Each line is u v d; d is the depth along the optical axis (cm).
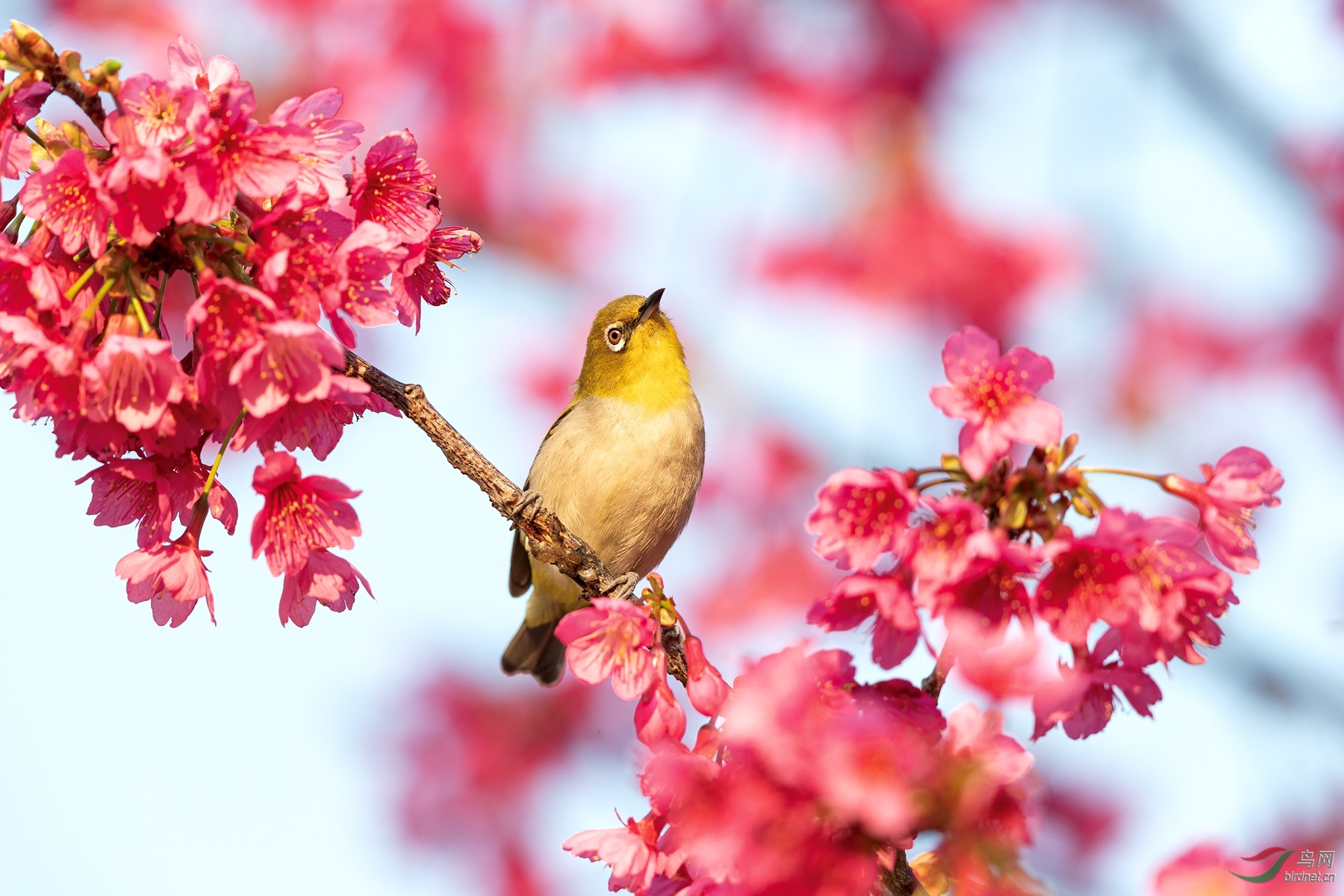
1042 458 614
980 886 535
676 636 753
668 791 652
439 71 1305
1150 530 566
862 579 589
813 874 560
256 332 652
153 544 718
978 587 579
